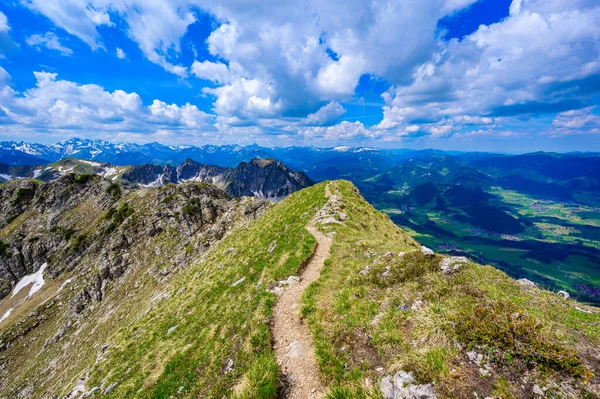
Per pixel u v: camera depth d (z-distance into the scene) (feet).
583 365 24.09
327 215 107.96
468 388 25.46
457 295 39.06
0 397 229.45
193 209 371.97
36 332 304.91
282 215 144.66
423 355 29.99
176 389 49.19
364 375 32.42
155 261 320.91
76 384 96.58
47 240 495.00
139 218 388.16
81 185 634.02
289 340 45.65
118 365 81.10
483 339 28.63
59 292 367.45
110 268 322.55
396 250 63.26
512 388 24.45
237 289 79.56
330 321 45.03
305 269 72.59
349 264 63.93
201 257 217.36
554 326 29.60
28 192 625.41
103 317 264.72
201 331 66.74
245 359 44.93
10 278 464.65
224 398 39.58
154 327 94.94
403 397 27.09
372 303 44.68
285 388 35.91
